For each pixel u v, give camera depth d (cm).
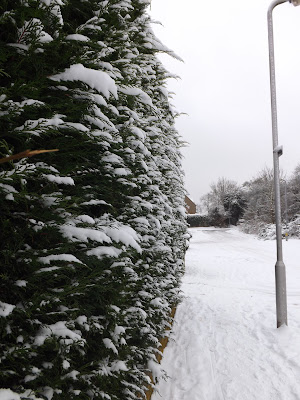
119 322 219
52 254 149
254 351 453
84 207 196
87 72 160
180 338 516
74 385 162
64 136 160
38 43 142
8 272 135
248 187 5284
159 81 419
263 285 1052
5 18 130
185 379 366
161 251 364
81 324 162
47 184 153
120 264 199
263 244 2634
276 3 562
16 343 132
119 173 204
